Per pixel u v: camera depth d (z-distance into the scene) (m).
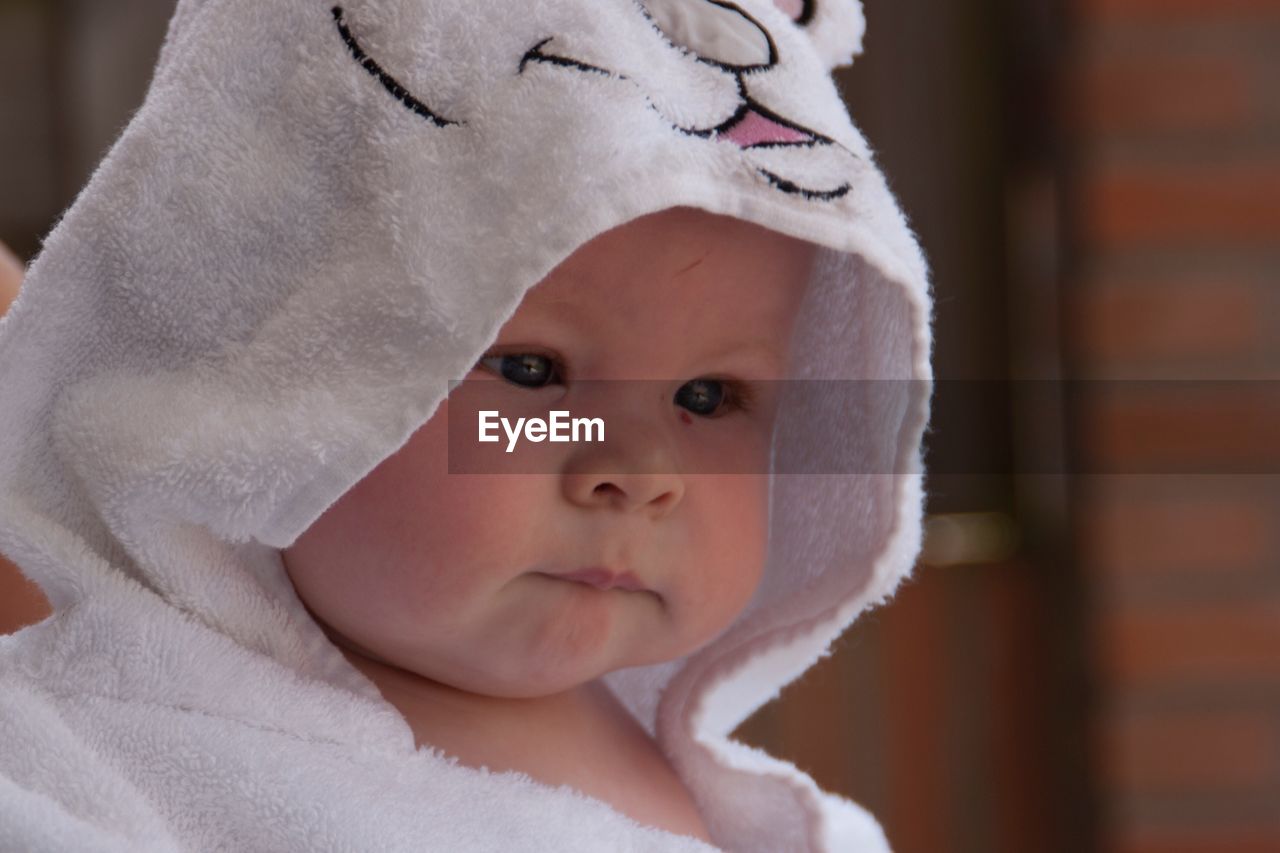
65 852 0.60
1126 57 1.68
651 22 0.72
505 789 0.71
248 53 0.70
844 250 0.73
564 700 0.80
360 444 0.65
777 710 1.73
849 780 1.73
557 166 0.65
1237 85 1.67
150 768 0.66
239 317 0.69
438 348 0.65
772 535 0.87
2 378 0.69
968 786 1.74
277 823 0.66
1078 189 1.69
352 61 0.69
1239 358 1.68
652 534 0.73
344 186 0.68
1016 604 1.76
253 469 0.65
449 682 0.74
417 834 0.67
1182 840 1.68
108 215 0.69
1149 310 1.68
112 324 0.70
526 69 0.68
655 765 0.85
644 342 0.73
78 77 1.91
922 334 0.78
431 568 0.69
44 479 0.70
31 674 0.68
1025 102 1.77
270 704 0.69
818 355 0.85
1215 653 1.68
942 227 1.79
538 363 0.72
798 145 0.72
